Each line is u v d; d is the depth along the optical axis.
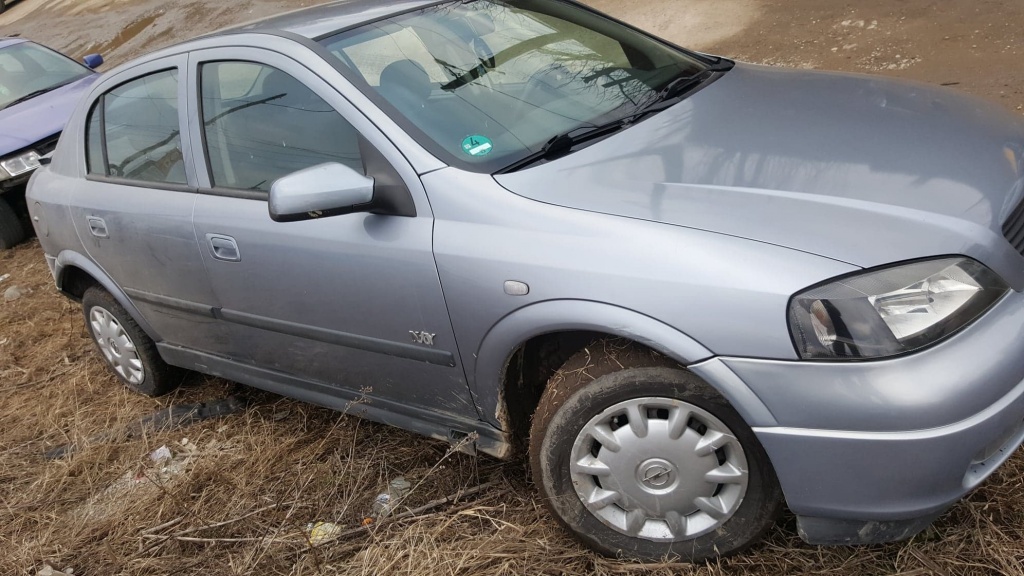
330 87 2.69
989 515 2.31
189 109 3.15
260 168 2.91
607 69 3.03
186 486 3.25
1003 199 2.13
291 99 2.80
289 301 2.88
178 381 4.08
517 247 2.27
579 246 2.19
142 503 3.22
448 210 2.41
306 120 2.76
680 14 8.91
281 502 3.07
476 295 2.35
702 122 2.61
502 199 2.35
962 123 2.49
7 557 3.09
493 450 2.65
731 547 2.31
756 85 2.96
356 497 3.01
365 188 2.46
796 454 2.04
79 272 4.03
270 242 2.82
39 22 21.06
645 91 2.91
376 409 2.98
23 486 3.57
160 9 17.75
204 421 3.76
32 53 8.10
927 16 6.95
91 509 3.31
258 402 3.81
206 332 3.41
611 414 2.28
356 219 2.61
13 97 7.59
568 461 2.36
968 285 1.96
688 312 2.04
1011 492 2.36
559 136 2.56
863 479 2.00
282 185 2.41
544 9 3.37
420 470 3.06
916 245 1.96
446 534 2.71
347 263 2.62
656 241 2.10
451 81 2.77
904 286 1.92
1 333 5.31
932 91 2.84
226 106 3.01
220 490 3.23
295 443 3.39
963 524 2.30
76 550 3.05
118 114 3.55
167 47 3.39
